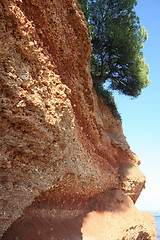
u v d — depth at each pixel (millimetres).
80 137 8477
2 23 3744
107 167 11016
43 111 4598
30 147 4625
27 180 4652
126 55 14492
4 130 3896
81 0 13477
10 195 4113
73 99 8281
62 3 7012
